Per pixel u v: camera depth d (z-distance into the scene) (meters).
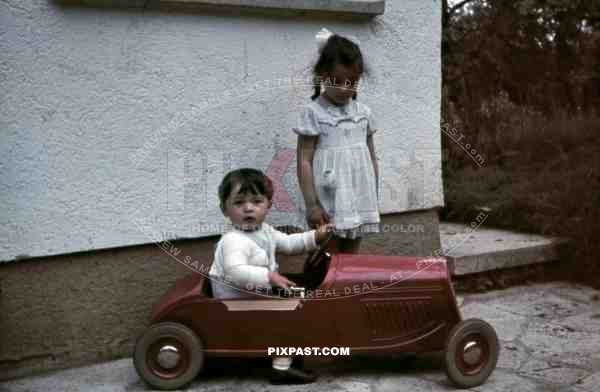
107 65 2.46
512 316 3.06
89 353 2.58
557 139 5.43
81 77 2.41
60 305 2.50
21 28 2.29
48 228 2.41
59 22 2.35
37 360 2.48
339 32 2.91
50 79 2.36
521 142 5.48
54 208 2.41
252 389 2.32
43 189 2.38
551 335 2.80
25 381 2.41
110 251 2.57
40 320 2.47
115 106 2.49
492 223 4.19
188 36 2.60
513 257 3.51
